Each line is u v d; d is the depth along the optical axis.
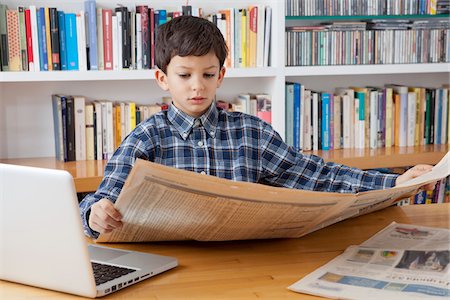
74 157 2.75
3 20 2.57
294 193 1.09
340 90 3.14
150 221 1.20
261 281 1.09
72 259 1.01
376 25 3.04
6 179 1.02
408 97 3.10
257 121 1.74
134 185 1.06
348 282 1.05
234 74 2.79
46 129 2.88
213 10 2.96
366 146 3.08
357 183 1.56
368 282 1.04
